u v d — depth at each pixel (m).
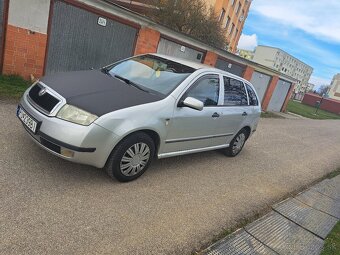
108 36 10.02
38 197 3.42
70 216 3.26
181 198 4.32
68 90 3.89
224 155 6.76
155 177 4.70
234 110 5.80
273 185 5.86
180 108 4.47
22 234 2.84
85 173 4.15
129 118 3.81
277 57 94.12
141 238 3.25
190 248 3.31
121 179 4.12
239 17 40.97
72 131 3.51
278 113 21.78
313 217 4.85
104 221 3.34
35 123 3.68
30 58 8.55
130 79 4.71
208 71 5.15
